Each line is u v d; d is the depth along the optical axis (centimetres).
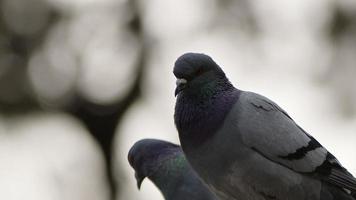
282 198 918
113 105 1798
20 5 1705
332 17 1658
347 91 1634
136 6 1789
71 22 1744
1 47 1697
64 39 1736
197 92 922
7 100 1684
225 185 924
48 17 1720
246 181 915
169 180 1123
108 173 1798
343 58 1648
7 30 1703
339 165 922
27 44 1706
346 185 915
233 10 1712
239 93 931
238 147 905
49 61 1719
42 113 1725
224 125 909
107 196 1783
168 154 1143
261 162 905
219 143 908
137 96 1806
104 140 1808
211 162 915
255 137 904
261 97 934
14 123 1691
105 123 1800
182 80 926
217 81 927
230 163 910
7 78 1684
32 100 1698
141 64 1800
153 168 1145
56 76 1728
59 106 1745
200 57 929
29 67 1698
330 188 922
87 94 1780
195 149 918
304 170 910
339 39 1655
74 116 1786
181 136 928
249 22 1708
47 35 1722
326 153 921
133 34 1795
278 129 911
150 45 1795
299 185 912
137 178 1176
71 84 1753
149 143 1161
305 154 910
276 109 928
